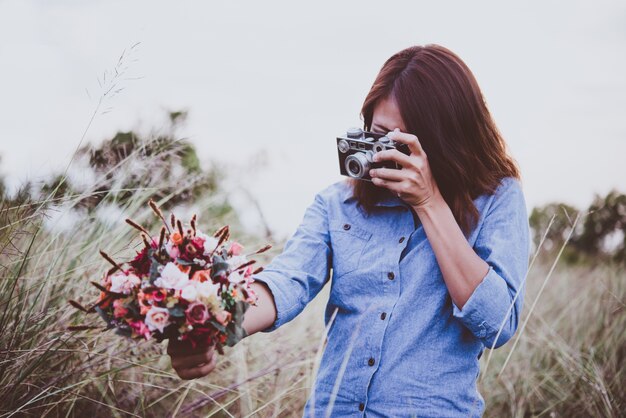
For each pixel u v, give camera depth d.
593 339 3.44
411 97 1.58
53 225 2.13
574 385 3.00
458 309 1.42
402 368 1.45
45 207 2.02
